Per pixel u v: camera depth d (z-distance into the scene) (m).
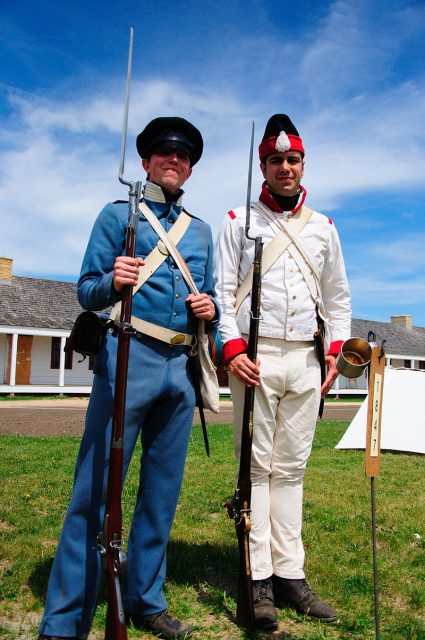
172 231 2.71
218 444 9.97
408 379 10.15
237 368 2.82
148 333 2.57
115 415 2.26
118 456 2.24
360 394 38.81
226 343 2.91
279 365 3.00
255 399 2.99
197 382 2.75
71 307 29.58
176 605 3.00
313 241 3.14
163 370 2.62
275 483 3.08
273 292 3.03
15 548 3.78
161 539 2.73
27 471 6.78
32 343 28.06
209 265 2.89
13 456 7.97
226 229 3.13
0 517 4.61
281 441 3.07
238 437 3.09
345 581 3.41
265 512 3.01
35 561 3.51
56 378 28.67
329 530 4.57
